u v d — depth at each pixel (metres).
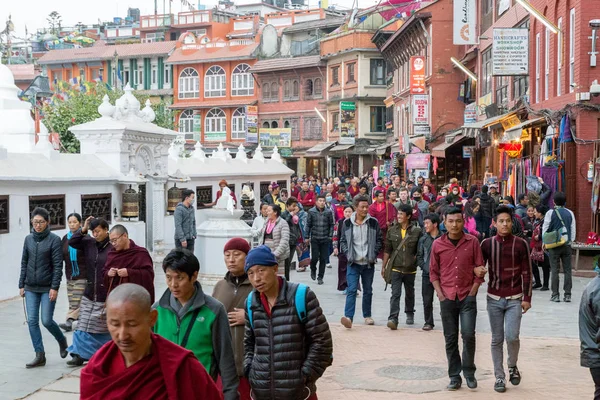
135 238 18.56
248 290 6.56
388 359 10.20
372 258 12.16
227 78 76.06
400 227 12.27
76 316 11.46
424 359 10.22
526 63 24.66
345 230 12.26
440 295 8.76
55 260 9.67
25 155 15.82
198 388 3.77
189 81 78.00
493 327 8.72
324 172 70.69
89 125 19.06
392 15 66.31
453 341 8.74
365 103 65.62
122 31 102.50
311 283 17.55
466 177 41.81
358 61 65.19
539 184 20.30
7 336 11.38
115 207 18.67
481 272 8.62
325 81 69.62
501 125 28.55
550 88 23.81
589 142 20.25
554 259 14.87
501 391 8.60
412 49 50.41
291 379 5.64
